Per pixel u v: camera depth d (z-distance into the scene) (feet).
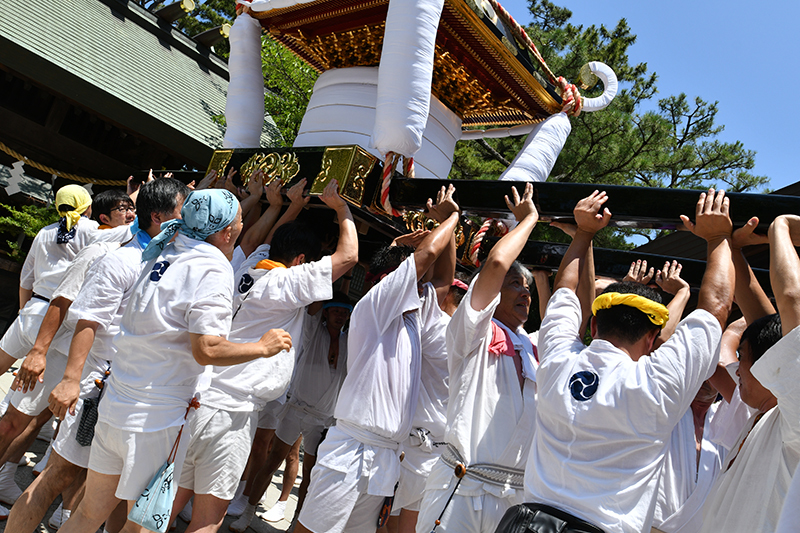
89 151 28.12
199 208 8.03
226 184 13.10
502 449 7.87
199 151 28.45
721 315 6.64
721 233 7.33
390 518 11.60
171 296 7.74
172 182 9.77
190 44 38.42
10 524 8.59
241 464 9.27
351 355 9.28
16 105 26.55
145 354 7.72
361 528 9.03
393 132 10.16
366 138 12.47
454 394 8.27
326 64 14.17
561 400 6.36
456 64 12.82
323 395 14.07
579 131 41.24
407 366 9.22
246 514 13.06
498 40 11.73
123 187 28.89
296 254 10.44
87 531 7.97
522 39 12.52
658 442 6.03
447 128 13.87
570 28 46.85
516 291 9.27
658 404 5.97
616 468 5.95
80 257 10.35
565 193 9.04
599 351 6.55
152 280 7.88
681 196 8.09
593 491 5.92
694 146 49.96
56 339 11.21
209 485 8.97
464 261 12.81
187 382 7.97
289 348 8.16
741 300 7.59
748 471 6.14
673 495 8.37
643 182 48.26
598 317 6.97
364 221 13.37
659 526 8.12
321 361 14.15
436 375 10.20
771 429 6.11
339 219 10.42
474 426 8.02
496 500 7.76
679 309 8.86
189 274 7.80
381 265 10.77
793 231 6.59
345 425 9.02
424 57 10.17
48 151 27.14
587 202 8.38
